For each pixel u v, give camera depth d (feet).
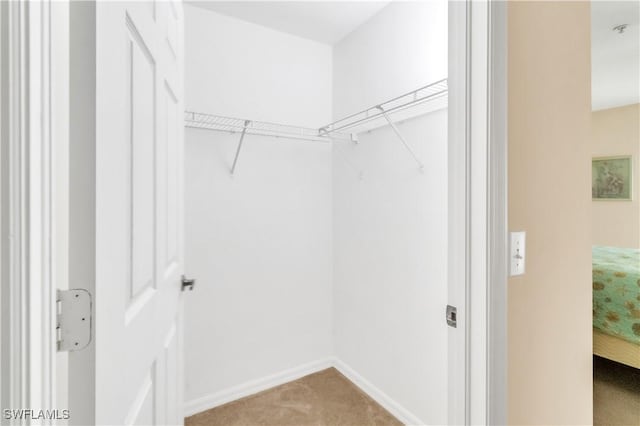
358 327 7.17
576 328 3.42
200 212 6.39
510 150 2.84
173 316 3.51
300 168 7.54
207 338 6.46
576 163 3.41
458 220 2.73
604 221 13.35
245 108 6.84
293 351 7.47
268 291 7.15
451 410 2.78
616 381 6.63
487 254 2.55
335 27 7.15
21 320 1.24
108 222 1.70
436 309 5.45
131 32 2.07
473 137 2.64
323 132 7.67
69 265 1.50
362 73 7.01
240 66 6.78
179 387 3.91
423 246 5.67
